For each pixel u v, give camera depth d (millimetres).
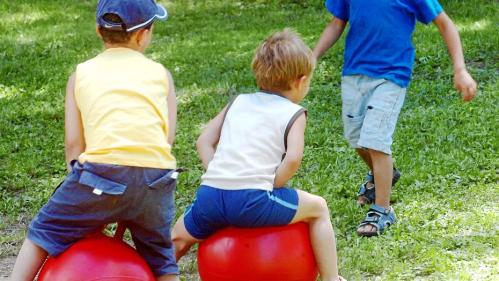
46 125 10812
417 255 6324
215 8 19562
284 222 4957
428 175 7996
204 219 5023
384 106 6672
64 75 13367
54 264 4648
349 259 6246
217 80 12430
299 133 5031
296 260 4914
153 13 4977
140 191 4582
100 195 4520
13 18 18516
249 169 4926
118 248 4719
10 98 12109
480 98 10609
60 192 4656
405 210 7219
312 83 12008
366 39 6758
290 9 18781
